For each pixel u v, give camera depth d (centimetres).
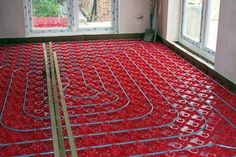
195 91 496
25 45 732
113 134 378
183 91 495
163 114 426
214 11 597
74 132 381
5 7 718
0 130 384
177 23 725
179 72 573
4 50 692
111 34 787
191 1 674
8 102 453
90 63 614
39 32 762
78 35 768
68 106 442
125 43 758
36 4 746
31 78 539
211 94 486
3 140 364
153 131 386
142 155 339
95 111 431
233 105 450
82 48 710
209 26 618
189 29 693
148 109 439
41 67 591
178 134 380
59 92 477
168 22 722
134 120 410
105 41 773
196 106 448
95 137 372
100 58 643
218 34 531
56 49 697
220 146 356
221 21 520
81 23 782
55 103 434
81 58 641
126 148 352
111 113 427
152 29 786
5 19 726
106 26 794
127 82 529
